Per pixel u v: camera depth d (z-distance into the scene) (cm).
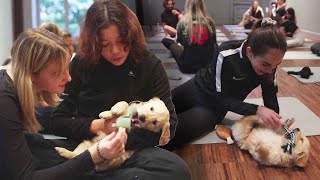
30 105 111
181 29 385
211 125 225
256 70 199
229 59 204
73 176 115
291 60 468
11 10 402
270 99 220
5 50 388
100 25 134
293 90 325
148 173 134
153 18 983
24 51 110
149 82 154
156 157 137
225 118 245
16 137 109
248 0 982
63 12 524
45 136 178
